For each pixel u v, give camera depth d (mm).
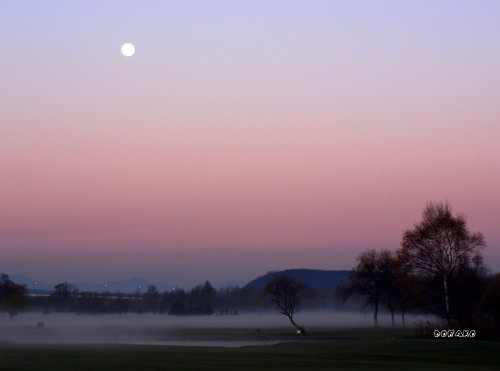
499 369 48062
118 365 46688
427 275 101875
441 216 100938
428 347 68000
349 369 46312
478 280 101312
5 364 46875
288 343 81312
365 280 151250
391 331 122750
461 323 90000
